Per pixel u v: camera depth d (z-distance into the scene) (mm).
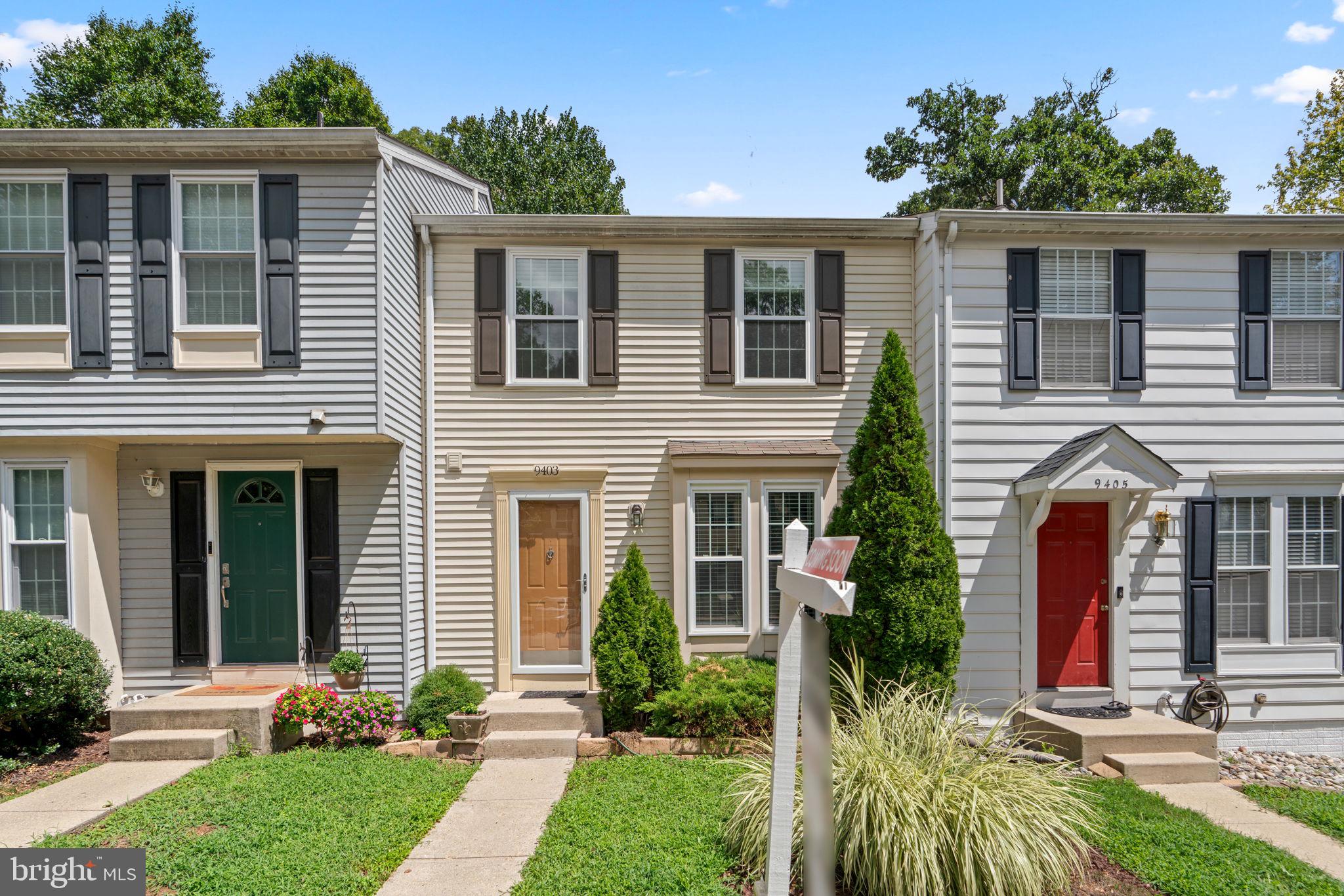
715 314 8359
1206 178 18969
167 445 7531
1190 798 5883
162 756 6309
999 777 4430
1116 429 7094
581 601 8156
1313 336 8008
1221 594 7887
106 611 7297
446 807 5441
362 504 7590
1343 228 7809
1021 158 18594
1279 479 7867
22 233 6965
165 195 6938
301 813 5117
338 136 6867
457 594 8102
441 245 8258
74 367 6887
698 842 4586
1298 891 4195
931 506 6926
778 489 8117
